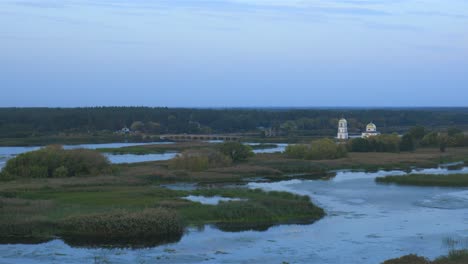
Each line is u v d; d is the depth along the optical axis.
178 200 62.09
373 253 41.78
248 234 48.34
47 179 82.44
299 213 57.22
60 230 47.50
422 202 66.06
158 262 39.44
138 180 84.75
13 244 43.97
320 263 39.12
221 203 58.78
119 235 46.72
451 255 38.88
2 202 56.31
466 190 76.69
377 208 61.94
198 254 41.59
